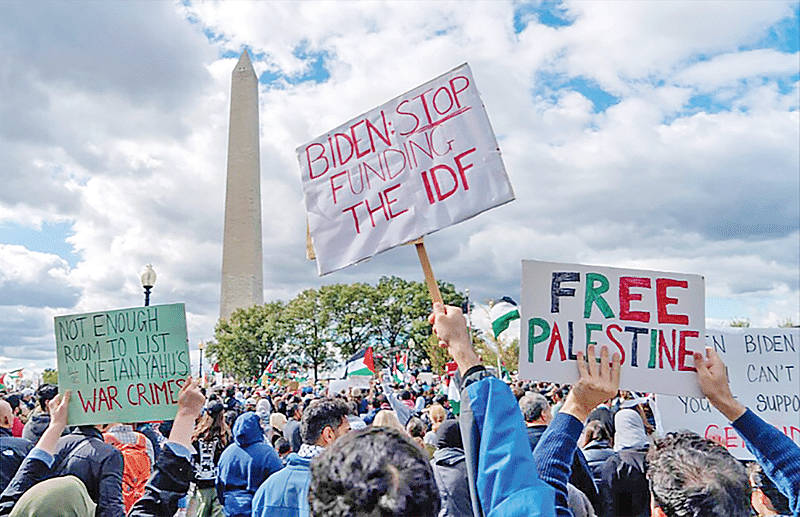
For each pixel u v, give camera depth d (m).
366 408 12.53
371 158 3.23
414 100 3.19
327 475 1.53
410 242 3.07
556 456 2.36
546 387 11.73
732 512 1.82
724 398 2.83
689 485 1.85
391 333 64.12
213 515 7.58
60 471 3.96
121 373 3.95
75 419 3.90
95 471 3.99
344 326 62.44
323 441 3.97
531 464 1.94
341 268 3.18
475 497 2.01
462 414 2.10
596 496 4.08
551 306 3.00
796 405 4.88
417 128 3.16
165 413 3.91
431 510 1.51
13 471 4.52
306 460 3.89
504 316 9.95
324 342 63.44
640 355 2.99
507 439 1.96
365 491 1.47
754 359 4.94
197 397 3.33
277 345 62.31
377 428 1.64
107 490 3.97
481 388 2.07
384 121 3.24
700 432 4.88
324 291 64.00
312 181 3.33
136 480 4.80
